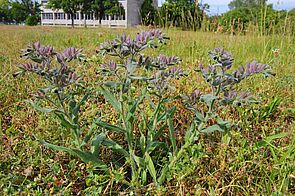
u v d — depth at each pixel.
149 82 2.10
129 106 2.09
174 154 2.01
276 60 5.08
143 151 2.04
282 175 1.93
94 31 11.48
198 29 7.00
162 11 7.16
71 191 1.86
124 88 1.98
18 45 7.30
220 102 1.83
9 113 2.96
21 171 1.99
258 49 5.96
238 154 2.09
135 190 1.82
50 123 2.55
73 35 10.15
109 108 2.85
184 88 3.38
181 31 6.86
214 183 1.88
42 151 2.24
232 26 6.68
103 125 1.95
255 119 2.75
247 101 1.80
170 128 2.00
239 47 5.97
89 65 4.22
